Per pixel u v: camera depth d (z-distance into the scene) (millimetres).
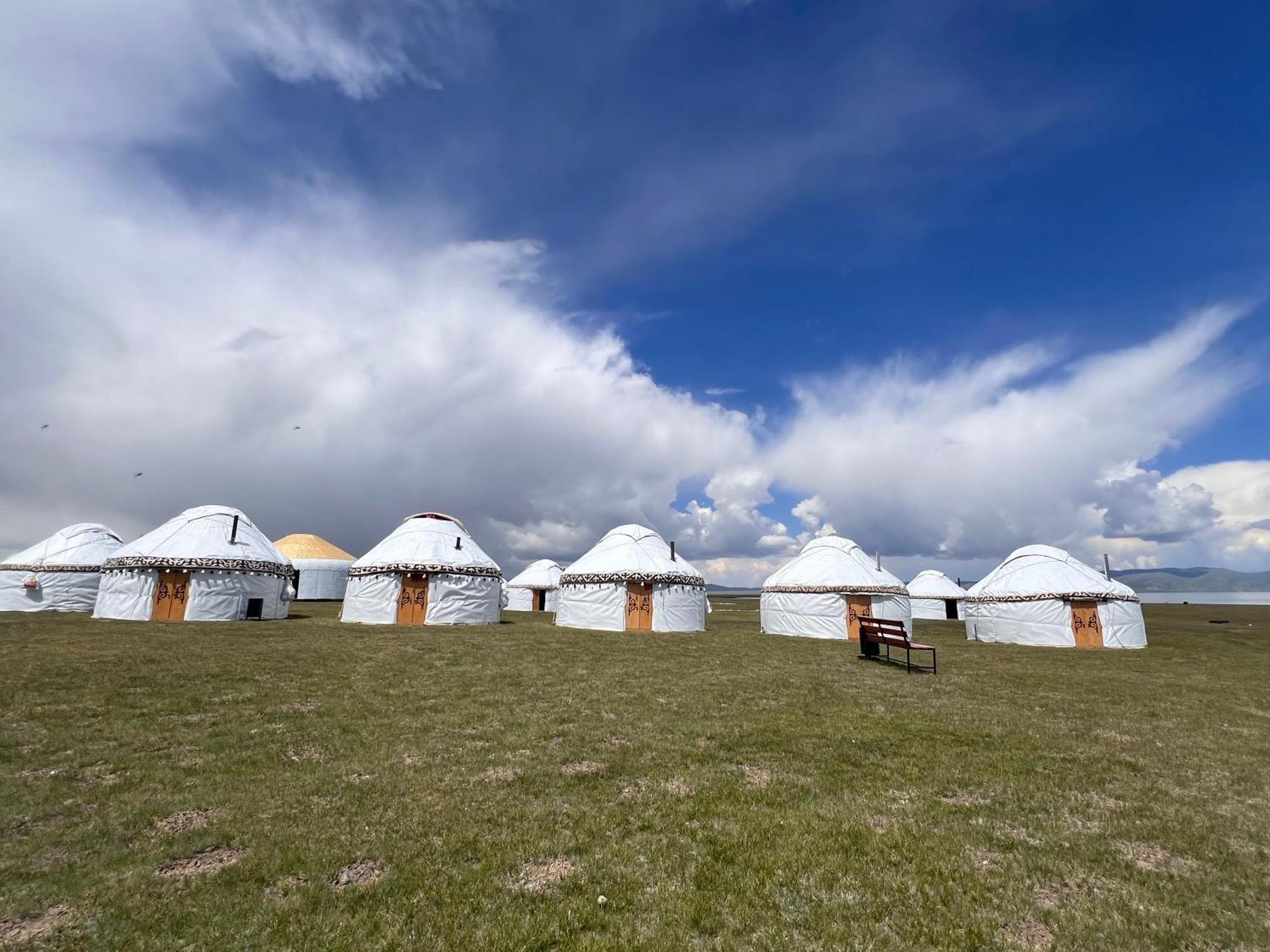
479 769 7172
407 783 6676
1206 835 5707
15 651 14453
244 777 6750
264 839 5246
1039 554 29266
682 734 8812
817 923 4148
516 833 5441
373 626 24781
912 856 5156
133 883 4492
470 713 9852
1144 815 6160
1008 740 8867
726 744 8359
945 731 9328
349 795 6281
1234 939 4070
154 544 27281
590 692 11695
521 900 4371
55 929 3912
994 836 5562
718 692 11984
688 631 29172
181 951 3748
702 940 3957
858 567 29938
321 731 8602
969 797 6594
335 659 14711
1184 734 9633
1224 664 19297
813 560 30812
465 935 3936
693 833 5527
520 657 16234
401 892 4438
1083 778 7242
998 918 4273
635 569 29328
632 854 5098
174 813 5762
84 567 32250
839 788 6742
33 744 7668
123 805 5906
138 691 10641
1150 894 4609
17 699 9844
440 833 5438
